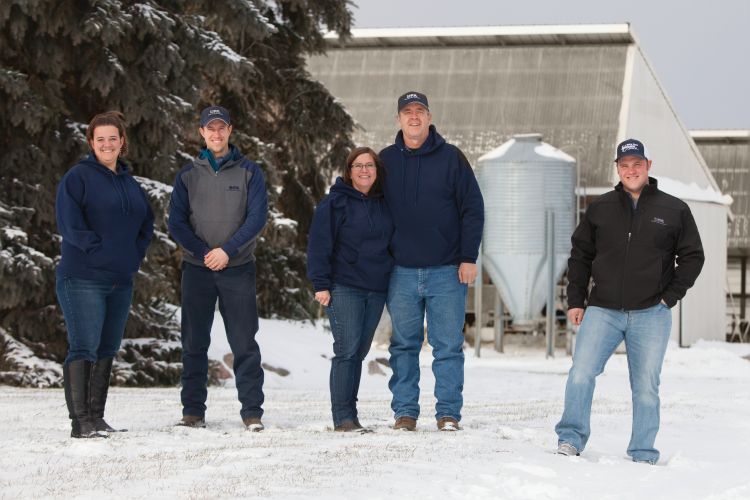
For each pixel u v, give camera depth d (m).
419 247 10.68
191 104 22.41
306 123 29.95
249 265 10.84
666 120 56.50
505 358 45.41
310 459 8.38
